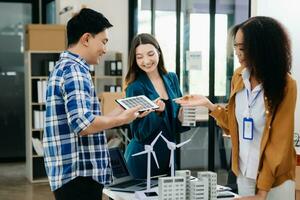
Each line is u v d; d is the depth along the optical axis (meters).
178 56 5.80
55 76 2.07
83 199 2.12
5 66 7.62
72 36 2.14
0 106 7.62
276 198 2.18
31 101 6.00
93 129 2.01
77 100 2.00
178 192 2.15
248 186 2.27
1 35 7.56
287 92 2.06
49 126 2.09
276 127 2.09
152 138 2.74
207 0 5.51
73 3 6.40
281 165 2.09
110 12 6.55
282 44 2.01
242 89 2.23
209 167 5.69
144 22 6.47
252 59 2.02
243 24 2.08
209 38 5.49
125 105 2.26
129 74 2.86
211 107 2.51
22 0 7.55
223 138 5.66
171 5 5.88
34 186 5.86
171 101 2.81
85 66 2.12
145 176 2.78
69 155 2.07
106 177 2.17
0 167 7.18
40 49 5.91
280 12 4.71
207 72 5.56
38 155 6.04
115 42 6.59
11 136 7.68
